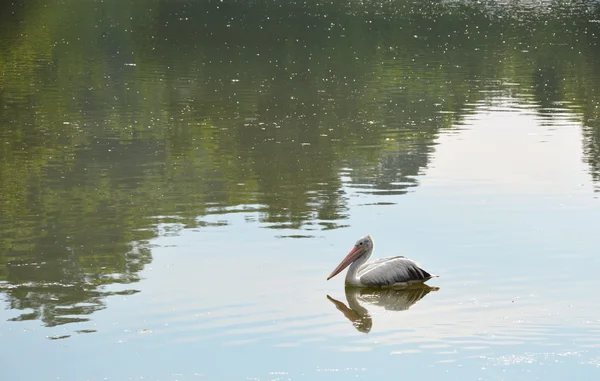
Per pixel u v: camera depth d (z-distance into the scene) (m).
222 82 44.47
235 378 12.52
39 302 15.60
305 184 24.66
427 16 81.31
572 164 27.09
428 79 46.88
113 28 68.50
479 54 57.44
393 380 12.38
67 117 34.78
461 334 14.16
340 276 17.17
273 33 67.19
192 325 14.50
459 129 33.31
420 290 16.42
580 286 16.41
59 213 21.56
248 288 16.28
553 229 20.12
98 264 17.69
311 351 13.51
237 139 31.25
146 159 27.84
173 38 63.19
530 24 75.69
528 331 14.16
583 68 51.50
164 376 12.59
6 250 18.58
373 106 38.44
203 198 23.05
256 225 20.52
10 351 13.52
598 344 13.62
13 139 30.56
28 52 54.53
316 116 35.91
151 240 19.36
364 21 76.38
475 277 17.00
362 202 22.64
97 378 12.55
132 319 14.77
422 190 23.84
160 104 38.06
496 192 23.59
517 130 33.09
